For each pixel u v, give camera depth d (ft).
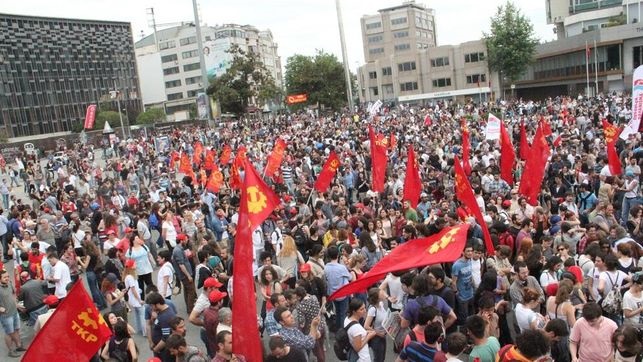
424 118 158.10
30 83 324.60
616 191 50.93
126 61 387.96
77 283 19.62
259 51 456.86
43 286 39.24
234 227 48.98
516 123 119.75
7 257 61.46
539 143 46.98
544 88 293.43
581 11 308.60
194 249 45.42
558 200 52.31
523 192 47.88
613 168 56.08
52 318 19.48
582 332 23.17
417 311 25.54
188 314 41.39
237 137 159.84
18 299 40.29
